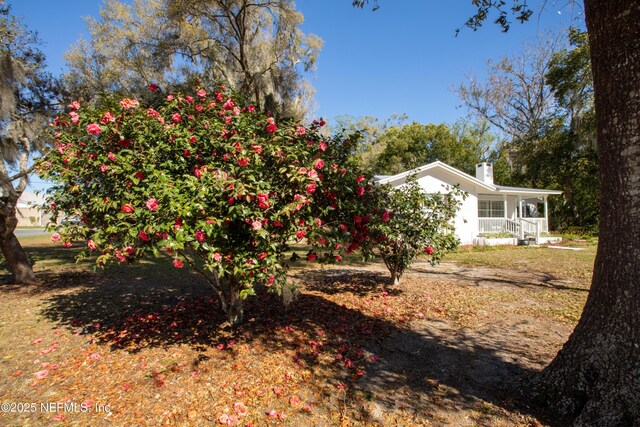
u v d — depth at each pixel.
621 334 2.38
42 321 5.14
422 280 7.90
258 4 11.02
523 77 24.25
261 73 11.36
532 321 4.96
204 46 11.38
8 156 8.57
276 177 3.52
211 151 3.58
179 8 10.29
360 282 7.59
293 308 5.52
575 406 2.53
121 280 8.24
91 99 10.14
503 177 26.89
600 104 2.57
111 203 3.09
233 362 3.64
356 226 4.48
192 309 5.56
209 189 2.93
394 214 6.50
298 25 11.74
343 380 3.29
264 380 3.28
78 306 5.95
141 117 3.52
